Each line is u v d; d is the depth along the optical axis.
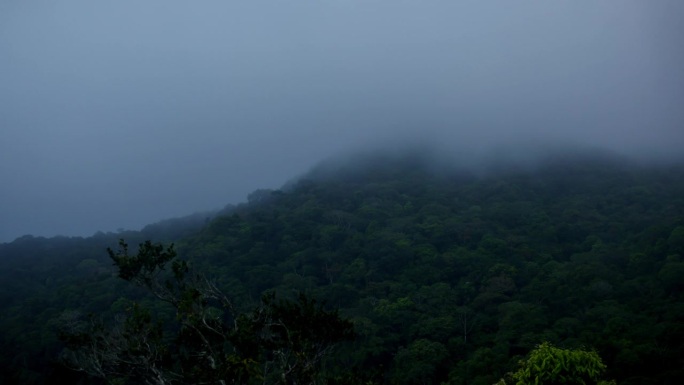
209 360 11.42
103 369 11.48
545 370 10.45
